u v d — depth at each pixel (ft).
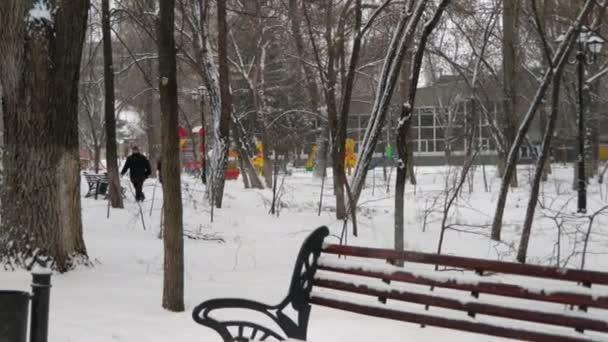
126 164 68.95
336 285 20.18
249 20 89.81
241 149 93.25
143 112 163.63
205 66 70.18
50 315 25.43
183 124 160.66
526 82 107.14
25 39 33.45
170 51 27.32
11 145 34.27
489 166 162.61
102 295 29.37
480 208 73.51
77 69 35.22
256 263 42.27
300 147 154.71
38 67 33.58
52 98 34.04
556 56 47.42
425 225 57.88
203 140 102.22
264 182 100.68
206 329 23.84
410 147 105.81
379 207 74.95
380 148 163.53
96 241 45.65
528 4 67.82
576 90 87.40
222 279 35.53
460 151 153.38
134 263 38.52
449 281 18.10
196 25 73.61
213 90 69.36
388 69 48.42
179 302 26.89
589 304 15.71
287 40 108.17
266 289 32.30
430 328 23.02
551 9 68.18
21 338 16.31
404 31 46.96
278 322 19.52
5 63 33.86
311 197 83.76
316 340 21.58
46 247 33.81
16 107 33.94
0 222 35.29
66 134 34.73
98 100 156.87
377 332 22.48
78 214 35.63
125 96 158.40
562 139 126.11
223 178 66.90
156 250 43.39
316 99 96.43
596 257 46.37
